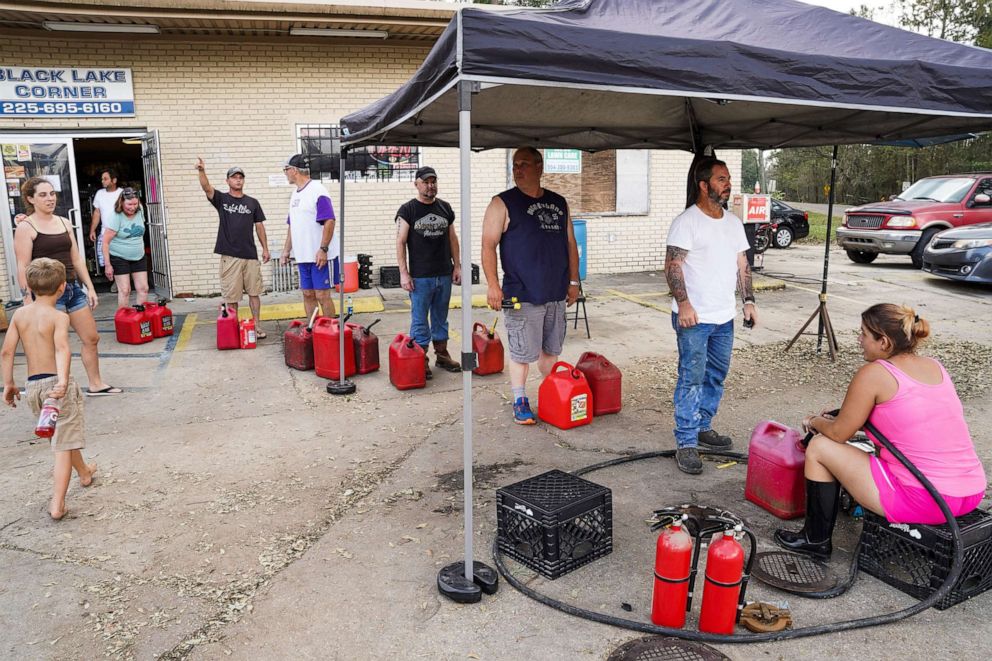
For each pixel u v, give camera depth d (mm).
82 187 13391
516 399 5211
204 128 10367
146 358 7188
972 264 10453
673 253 4164
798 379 6293
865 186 39000
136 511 3947
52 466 4570
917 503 2936
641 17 3408
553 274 4938
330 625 2900
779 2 3895
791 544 3395
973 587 2990
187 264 10633
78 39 9781
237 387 6219
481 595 3088
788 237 18172
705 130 5734
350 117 5211
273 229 10828
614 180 12320
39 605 3070
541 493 3340
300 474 4426
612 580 3195
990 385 6012
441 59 3043
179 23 9414
